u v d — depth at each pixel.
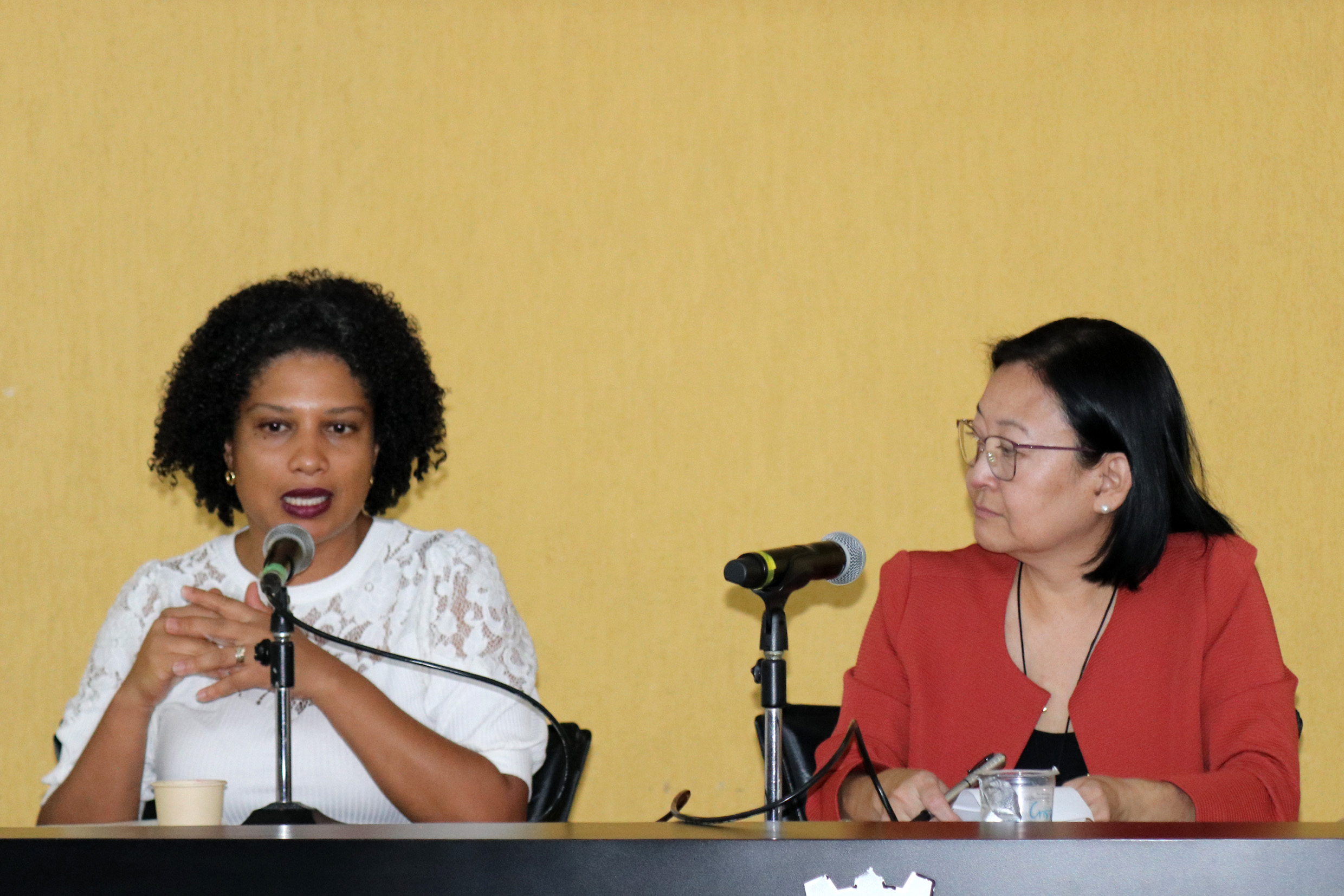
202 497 4.17
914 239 6.10
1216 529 3.80
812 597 6.02
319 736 3.59
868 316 6.09
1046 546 3.64
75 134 6.08
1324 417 6.01
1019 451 3.58
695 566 6.02
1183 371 6.04
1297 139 6.07
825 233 6.11
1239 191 6.07
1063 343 3.63
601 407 6.06
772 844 1.88
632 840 1.89
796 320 6.09
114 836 1.96
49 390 6.02
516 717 3.73
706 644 6.01
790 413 6.06
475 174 6.11
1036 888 1.84
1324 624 5.95
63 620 5.95
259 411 3.72
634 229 6.11
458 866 1.91
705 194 6.11
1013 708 3.73
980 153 6.11
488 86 6.12
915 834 1.93
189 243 6.07
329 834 1.97
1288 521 5.99
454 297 6.07
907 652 3.90
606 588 6.02
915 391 6.06
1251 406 6.03
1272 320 6.04
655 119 6.13
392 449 4.13
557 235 6.10
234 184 6.09
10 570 5.96
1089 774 3.63
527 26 6.13
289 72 6.11
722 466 6.05
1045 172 6.10
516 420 6.05
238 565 3.90
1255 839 1.81
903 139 6.12
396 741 3.41
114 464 6.01
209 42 6.11
